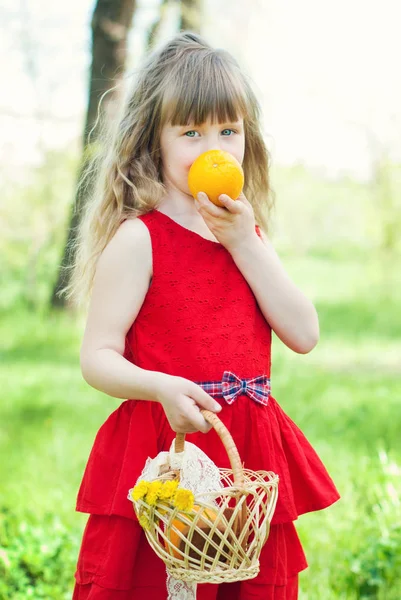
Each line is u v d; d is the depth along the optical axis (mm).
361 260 19719
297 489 2439
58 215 15023
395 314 14406
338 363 10242
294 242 20281
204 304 2361
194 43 2553
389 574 3611
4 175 15164
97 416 7199
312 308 2486
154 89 2492
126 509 2227
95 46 10359
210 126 2398
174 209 2484
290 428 2492
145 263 2357
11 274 15961
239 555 1976
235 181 2328
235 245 2389
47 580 3701
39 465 5574
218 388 2314
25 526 4051
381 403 7727
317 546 3904
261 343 2441
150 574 2275
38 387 8391
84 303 2738
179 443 2111
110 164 2559
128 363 2254
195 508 2012
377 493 4332
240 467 1981
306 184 19781
